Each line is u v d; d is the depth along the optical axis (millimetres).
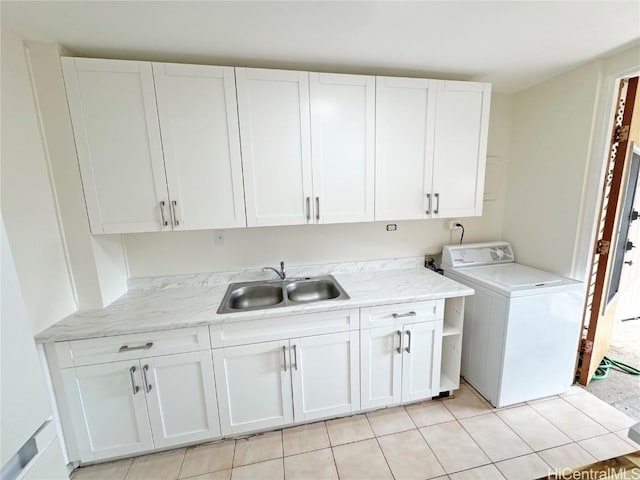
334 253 2256
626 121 1766
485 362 1951
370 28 1342
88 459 1513
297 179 1737
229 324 1540
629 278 2875
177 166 1589
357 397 1786
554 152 2021
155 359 1486
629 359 2432
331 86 1692
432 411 1885
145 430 1542
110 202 1557
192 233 2002
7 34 1272
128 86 1480
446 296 1799
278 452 1612
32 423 862
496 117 2336
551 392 1974
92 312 1594
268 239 2123
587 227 1874
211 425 1613
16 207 1276
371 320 1722
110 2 1103
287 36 1396
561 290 1833
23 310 854
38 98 1418
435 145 1892
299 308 1585
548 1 1151
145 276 1973
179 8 1155
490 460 1534
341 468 1510
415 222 2377
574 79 1853
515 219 2387
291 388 1674
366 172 1821
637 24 1330
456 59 1687
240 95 1595
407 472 1479
